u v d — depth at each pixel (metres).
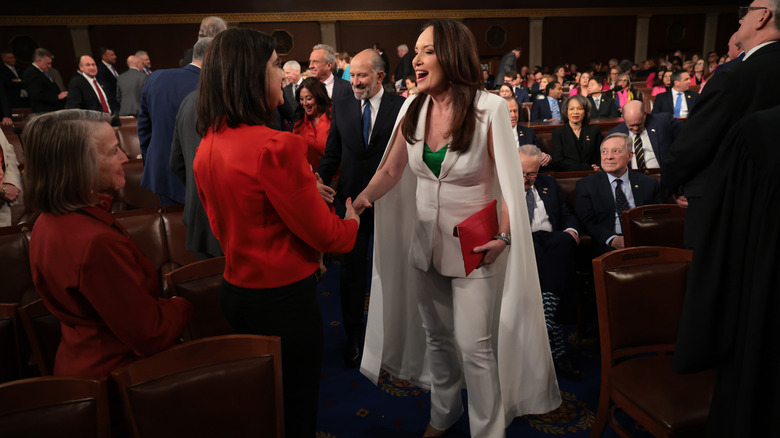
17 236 2.27
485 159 1.62
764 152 1.05
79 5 12.63
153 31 13.30
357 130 2.57
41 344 1.54
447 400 1.94
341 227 1.32
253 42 1.19
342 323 3.05
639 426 2.02
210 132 1.25
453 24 1.49
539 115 6.83
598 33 16.25
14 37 12.36
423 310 1.87
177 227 2.60
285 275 1.27
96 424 1.06
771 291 1.06
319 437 2.05
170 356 1.15
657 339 1.69
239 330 1.37
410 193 1.94
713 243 1.16
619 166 2.76
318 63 3.87
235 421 1.18
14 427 1.00
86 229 1.13
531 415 2.14
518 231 1.62
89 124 1.16
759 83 1.59
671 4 16.34
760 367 1.09
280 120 2.81
